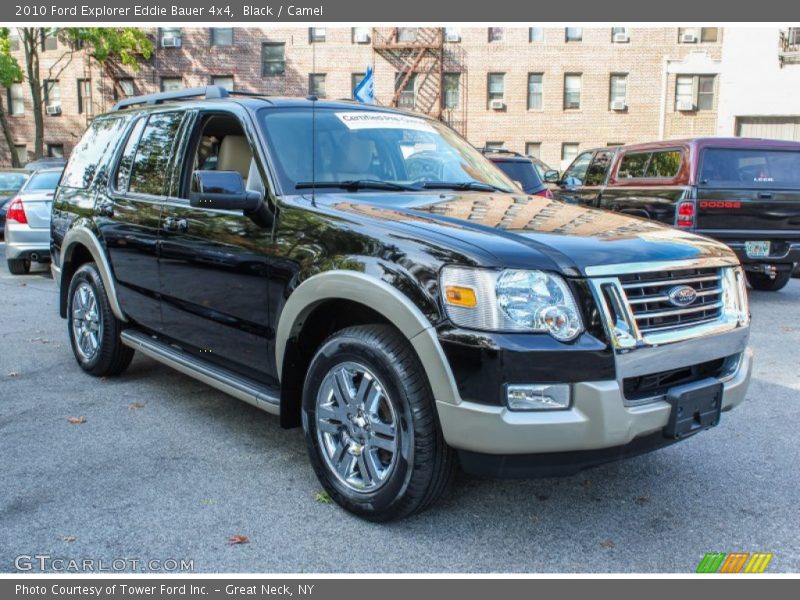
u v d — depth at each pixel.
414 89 31.97
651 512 3.46
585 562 3.03
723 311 3.35
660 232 3.43
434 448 3.04
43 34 30.59
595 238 3.17
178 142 4.62
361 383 3.25
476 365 2.83
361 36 31.80
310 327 3.62
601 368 2.85
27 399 5.08
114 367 5.45
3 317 8.05
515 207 3.74
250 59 32.62
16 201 10.91
